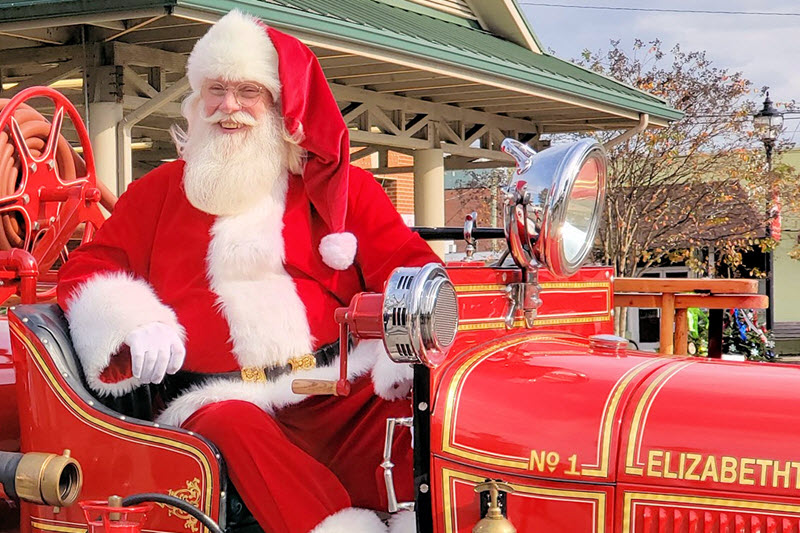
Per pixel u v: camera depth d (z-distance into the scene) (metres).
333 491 2.22
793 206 17.08
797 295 21.61
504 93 10.95
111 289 2.47
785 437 1.67
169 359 2.39
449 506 1.87
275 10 6.66
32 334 2.33
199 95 2.75
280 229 2.61
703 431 1.71
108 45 7.23
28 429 2.34
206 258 2.59
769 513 1.65
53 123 3.24
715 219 15.88
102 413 2.22
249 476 2.17
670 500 1.71
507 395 1.87
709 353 3.63
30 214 3.16
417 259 2.55
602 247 16.11
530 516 1.79
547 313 2.44
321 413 2.47
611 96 11.21
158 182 2.75
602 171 2.30
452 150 11.96
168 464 2.16
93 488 2.24
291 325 2.52
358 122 10.66
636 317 14.12
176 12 5.96
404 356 1.85
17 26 6.41
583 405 1.81
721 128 16.19
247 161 2.61
